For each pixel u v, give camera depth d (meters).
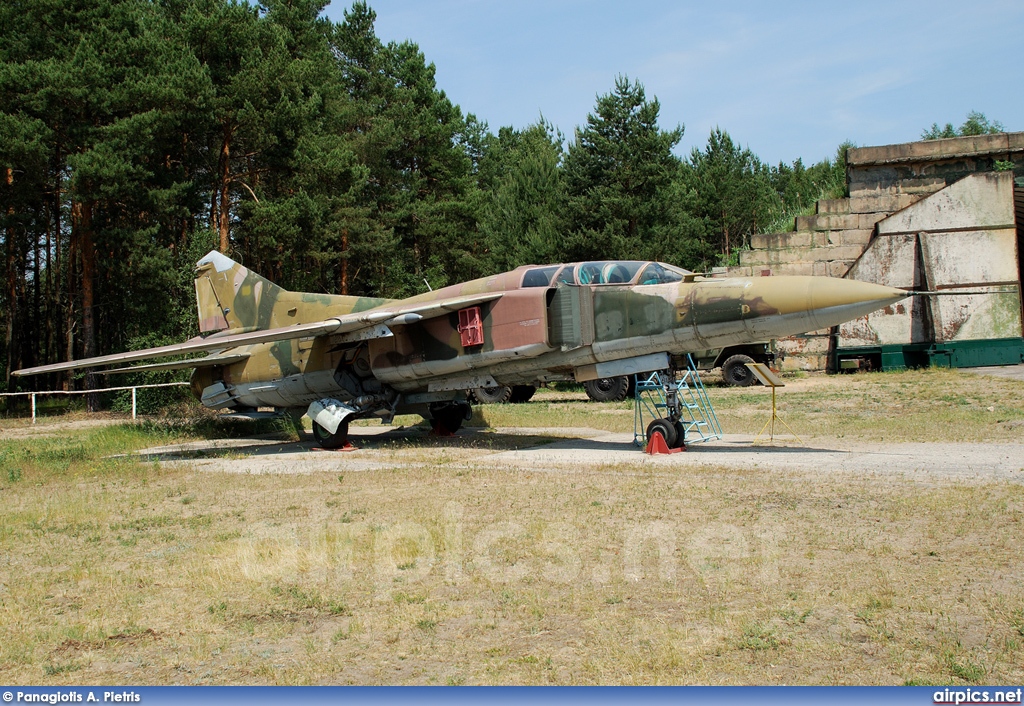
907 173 32.34
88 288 31.53
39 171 29.48
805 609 5.95
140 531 9.32
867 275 31.19
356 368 17.98
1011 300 29.61
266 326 19.53
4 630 6.19
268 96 34.91
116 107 30.02
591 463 13.03
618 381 26.70
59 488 12.49
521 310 15.24
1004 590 6.14
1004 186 29.88
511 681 4.98
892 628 5.55
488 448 15.91
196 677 5.24
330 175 36.75
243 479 12.76
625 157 36.62
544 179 42.91
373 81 48.56
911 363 30.50
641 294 14.67
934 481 10.26
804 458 12.73
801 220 33.06
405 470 12.87
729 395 24.81
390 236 42.31
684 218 40.81
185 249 32.41
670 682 4.88
